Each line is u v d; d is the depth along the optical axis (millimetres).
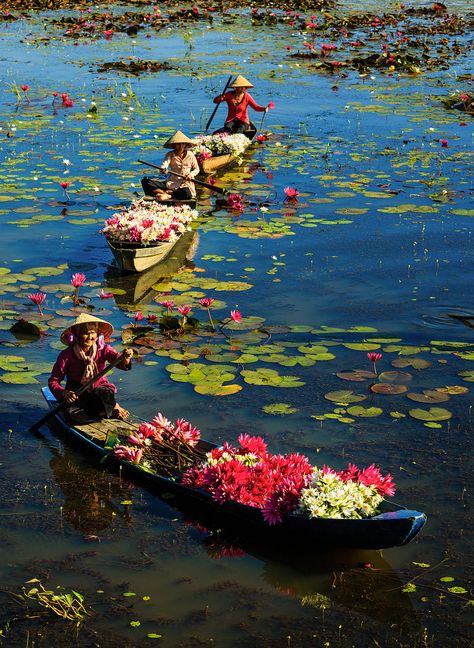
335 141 17125
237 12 35625
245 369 8039
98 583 5211
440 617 4949
